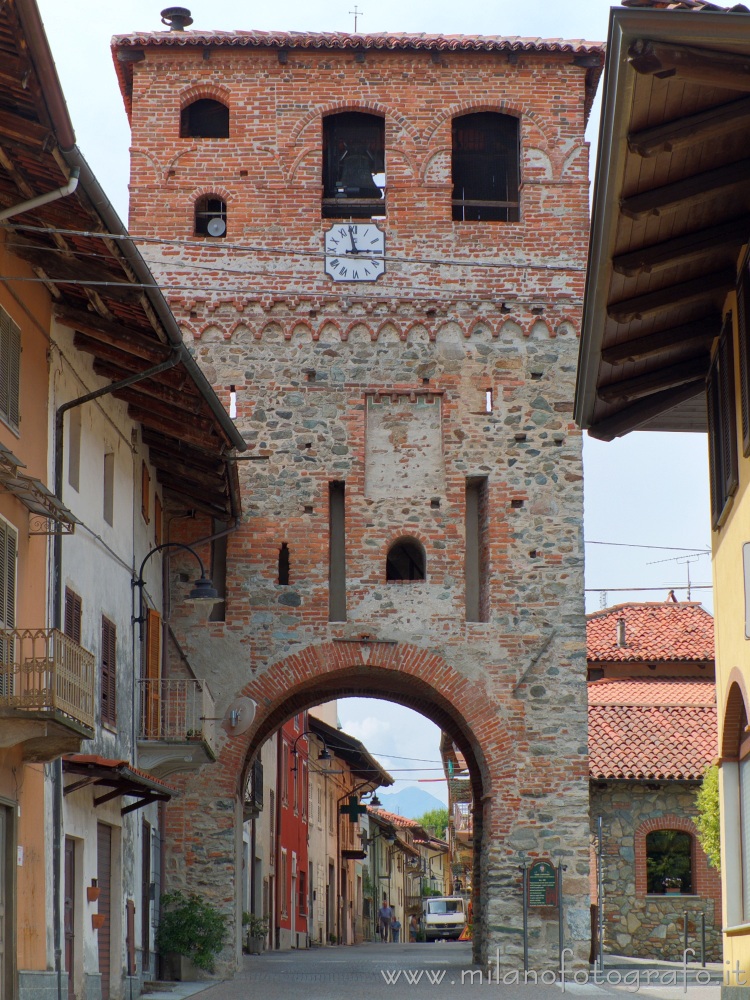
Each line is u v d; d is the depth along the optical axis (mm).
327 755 76938
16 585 27484
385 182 47844
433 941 112812
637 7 17078
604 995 36219
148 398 37844
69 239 27562
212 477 43156
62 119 21703
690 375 28688
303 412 46750
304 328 47094
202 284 47156
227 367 46875
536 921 43969
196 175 47688
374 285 47312
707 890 53719
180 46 47938
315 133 47906
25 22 19156
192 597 39312
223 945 43688
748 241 22734
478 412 46781
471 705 45250
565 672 45438
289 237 47375
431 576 45938
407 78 48219
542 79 48406
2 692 25281
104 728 35281
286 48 48000
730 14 16969
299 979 43062
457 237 47500
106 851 35656
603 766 54375
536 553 46062
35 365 29859
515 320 47188
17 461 25188
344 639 45500
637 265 22594
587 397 28016
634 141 19141
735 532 26109
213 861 44156
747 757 27531
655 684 64250
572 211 47781
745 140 20078
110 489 37312
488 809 44969
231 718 44281
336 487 47219
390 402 47094
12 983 26000
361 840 115312
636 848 54000
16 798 26703
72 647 26234
